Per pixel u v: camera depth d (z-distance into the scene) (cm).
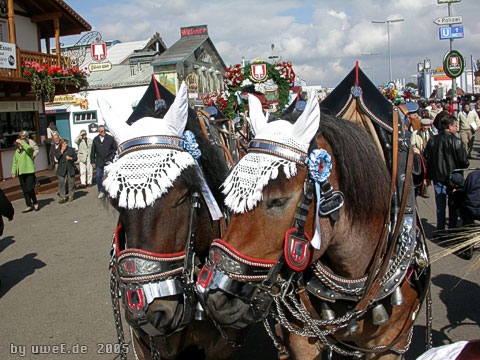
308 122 183
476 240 221
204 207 247
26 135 1020
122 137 222
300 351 234
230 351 263
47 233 812
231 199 179
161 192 202
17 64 1316
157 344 236
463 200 470
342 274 218
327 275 214
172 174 207
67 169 1111
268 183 177
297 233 181
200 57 2741
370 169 211
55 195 1235
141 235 203
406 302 232
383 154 237
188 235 220
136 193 201
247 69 663
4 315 458
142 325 202
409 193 229
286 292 216
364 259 217
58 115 2434
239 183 178
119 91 2372
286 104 674
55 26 1559
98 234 789
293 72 675
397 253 219
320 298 219
